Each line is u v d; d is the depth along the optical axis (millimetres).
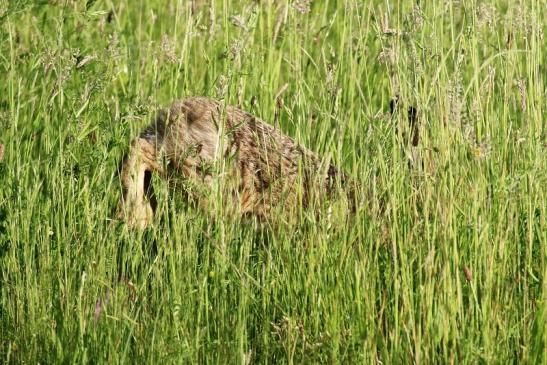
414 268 18062
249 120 21047
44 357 17406
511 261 18391
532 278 18391
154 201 20672
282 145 20906
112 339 17109
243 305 17375
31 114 22172
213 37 24062
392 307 17469
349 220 18391
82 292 17547
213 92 22391
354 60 20688
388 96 25531
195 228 18625
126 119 20344
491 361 16375
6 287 18703
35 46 25094
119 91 25453
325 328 17312
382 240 18328
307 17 27516
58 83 20609
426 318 16984
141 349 16891
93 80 21141
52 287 18531
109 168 20859
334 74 20844
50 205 19672
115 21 28672
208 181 20125
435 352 16703
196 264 18266
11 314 18391
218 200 18766
